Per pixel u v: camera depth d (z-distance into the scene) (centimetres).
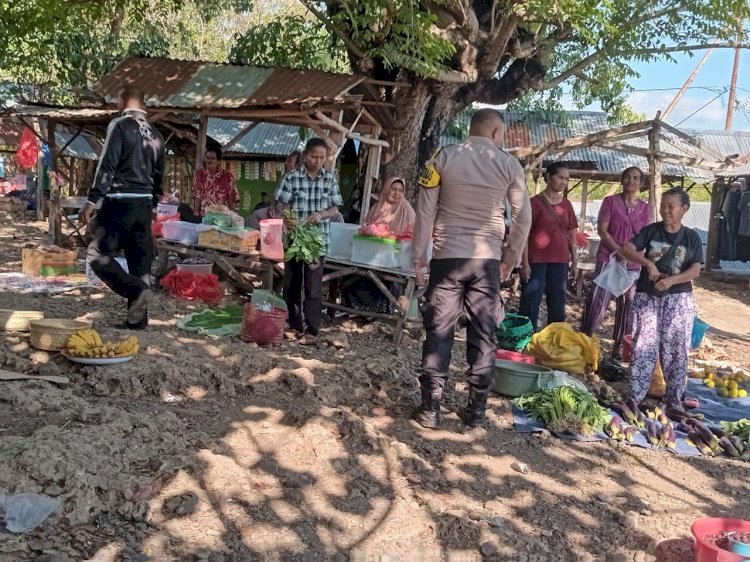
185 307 780
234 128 1689
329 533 363
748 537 356
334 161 966
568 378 600
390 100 1147
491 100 1268
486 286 505
